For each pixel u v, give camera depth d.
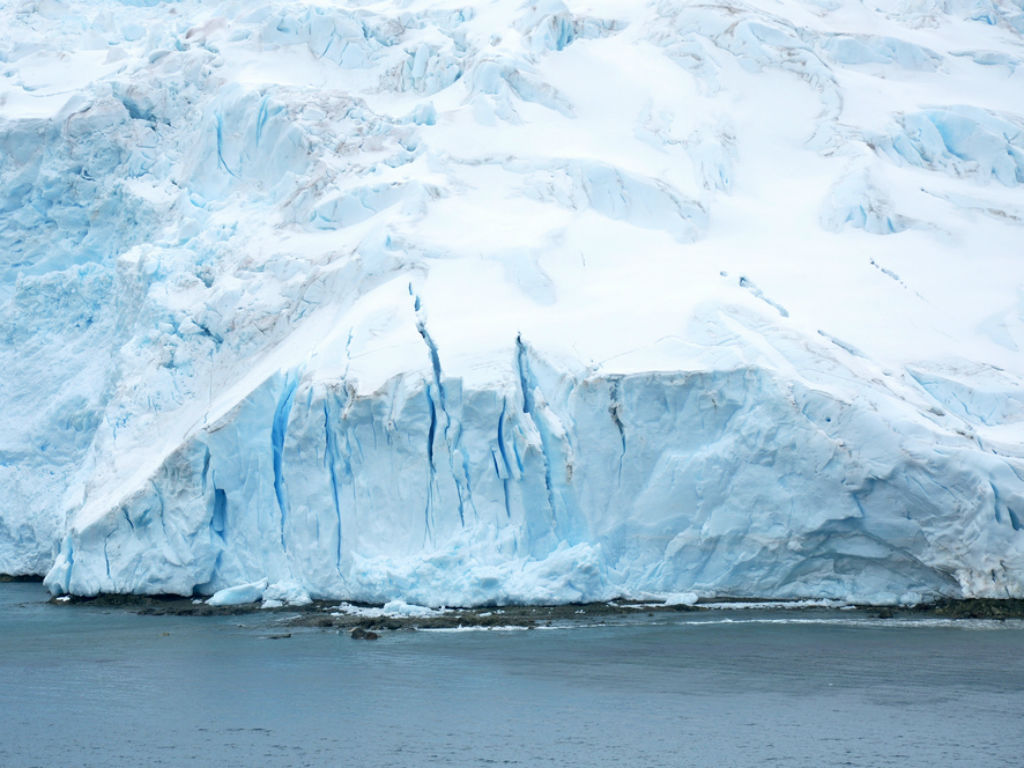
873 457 38.78
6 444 60.06
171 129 66.44
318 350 46.41
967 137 57.94
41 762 24.97
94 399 58.25
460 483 42.00
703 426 41.41
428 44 63.59
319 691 30.19
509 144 56.53
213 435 45.41
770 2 65.69
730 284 46.91
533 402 42.66
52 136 67.12
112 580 46.72
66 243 66.12
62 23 80.75
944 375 42.44
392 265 49.44
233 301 52.62
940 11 70.12
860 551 40.00
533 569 40.94
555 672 31.53
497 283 48.09
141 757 25.09
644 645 34.59
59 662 34.97
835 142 56.97
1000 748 24.42
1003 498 37.72
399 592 41.69
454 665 32.66
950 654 32.75
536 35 61.44
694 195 53.88
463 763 24.09
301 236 54.78
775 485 40.12
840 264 49.47
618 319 45.06
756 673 31.00
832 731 25.72
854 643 34.31
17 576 58.75
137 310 57.59
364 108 60.78
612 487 41.91
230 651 35.75
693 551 41.34
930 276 48.94
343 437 43.34
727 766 23.58
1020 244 51.41
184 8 81.56
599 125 57.97
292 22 67.88
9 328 64.00
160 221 62.03
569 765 23.86
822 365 41.16
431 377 42.78
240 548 45.66
